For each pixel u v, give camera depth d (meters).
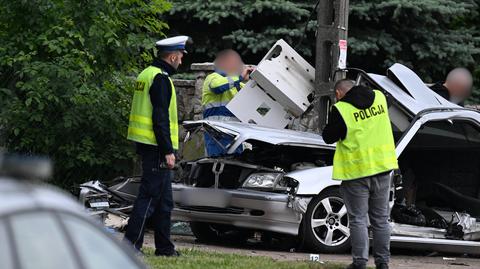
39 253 8.11
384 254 23.78
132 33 33.47
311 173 28.30
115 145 34.28
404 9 47.62
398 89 30.00
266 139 28.23
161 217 24.11
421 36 49.72
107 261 8.54
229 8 46.72
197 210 29.22
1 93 32.41
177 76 47.47
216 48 49.09
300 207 27.70
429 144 31.17
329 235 28.25
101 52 32.62
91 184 30.30
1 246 7.98
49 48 31.41
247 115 33.31
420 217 29.91
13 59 31.23
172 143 23.92
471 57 50.97
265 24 48.41
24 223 8.11
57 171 33.94
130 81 34.03
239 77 33.69
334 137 23.48
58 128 33.31
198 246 29.98
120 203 31.14
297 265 23.77
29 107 32.66
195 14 47.12
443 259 29.61
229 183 29.17
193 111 39.09
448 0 49.59
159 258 23.48
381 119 23.73
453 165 32.00
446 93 34.53
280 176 28.44
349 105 23.52
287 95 33.31
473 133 31.03
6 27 32.31
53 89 31.77
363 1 47.94
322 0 33.84
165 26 34.31
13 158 8.69
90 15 32.09
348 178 23.39
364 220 23.48
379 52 50.22
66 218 8.38
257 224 28.03
